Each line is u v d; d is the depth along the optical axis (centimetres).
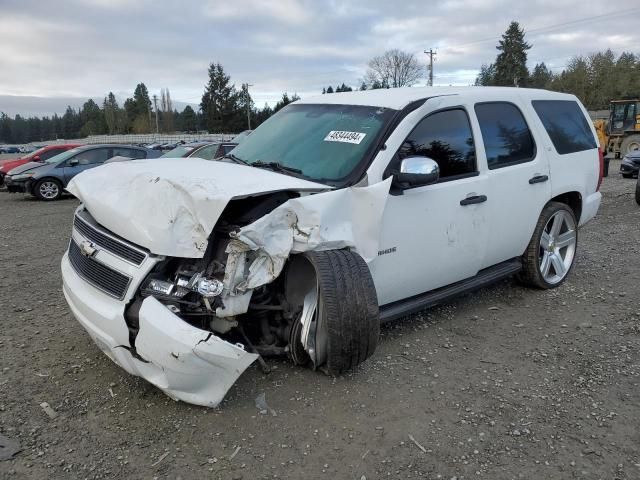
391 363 382
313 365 356
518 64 8081
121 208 318
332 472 270
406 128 389
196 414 314
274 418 312
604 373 375
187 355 282
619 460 283
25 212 1245
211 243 316
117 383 348
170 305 300
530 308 497
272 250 310
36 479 260
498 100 479
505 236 473
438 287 431
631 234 824
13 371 363
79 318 333
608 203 1199
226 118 8962
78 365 373
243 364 300
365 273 331
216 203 292
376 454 284
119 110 10750
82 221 354
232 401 327
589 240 783
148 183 326
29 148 7488
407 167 358
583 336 436
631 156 1772
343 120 418
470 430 307
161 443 288
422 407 328
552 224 537
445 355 398
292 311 351
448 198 409
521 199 479
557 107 551
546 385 358
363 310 325
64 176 1549
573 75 7188
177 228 299
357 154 379
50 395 333
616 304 506
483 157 444
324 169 381
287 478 265
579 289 549
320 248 328
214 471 269
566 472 274
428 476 269
